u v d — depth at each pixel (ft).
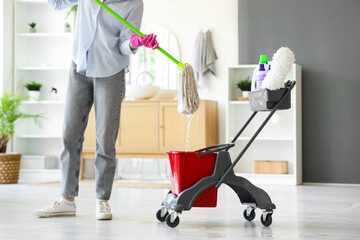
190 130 16.29
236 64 17.60
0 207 9.94
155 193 12.94
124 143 16.85
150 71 18.40
